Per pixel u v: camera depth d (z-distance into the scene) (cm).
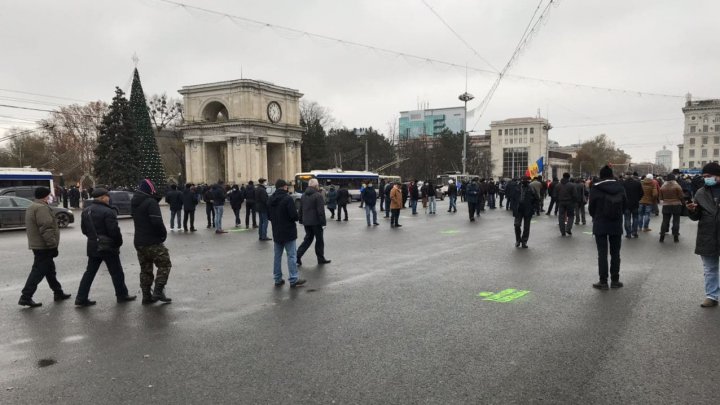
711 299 673
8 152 8875
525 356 494
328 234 1670
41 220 748
